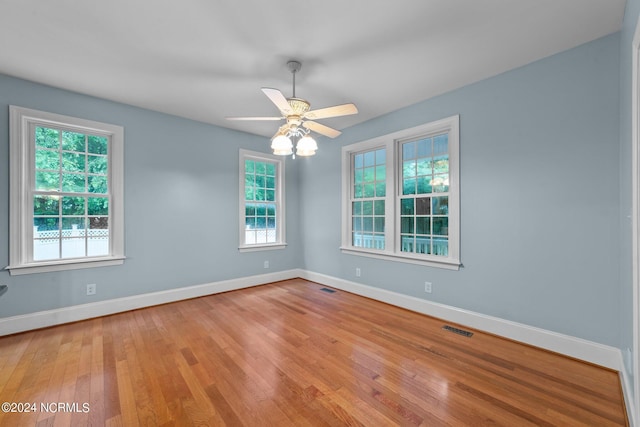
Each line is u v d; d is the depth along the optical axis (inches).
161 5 70.0
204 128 157.8
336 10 72.1
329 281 176.9
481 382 77.0
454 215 118.0
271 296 156.7
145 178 138.0
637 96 54.5
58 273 116.6
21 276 109.0
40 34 81.3
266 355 91.4
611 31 81.0
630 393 64.4
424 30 80.3
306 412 65.6
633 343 58.5
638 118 54.5
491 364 86.0
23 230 109.7
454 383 76.6
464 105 114.8
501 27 79.0
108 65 98.3
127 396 70.9
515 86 101.0
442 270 122.6
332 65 98.5
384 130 145.6
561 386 75.2
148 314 128.6
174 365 85.3
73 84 112.4
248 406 67.5
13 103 106.7
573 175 89.1
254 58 93.9
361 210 163.2
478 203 111.0
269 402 68.9
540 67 95.3
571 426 61.5
